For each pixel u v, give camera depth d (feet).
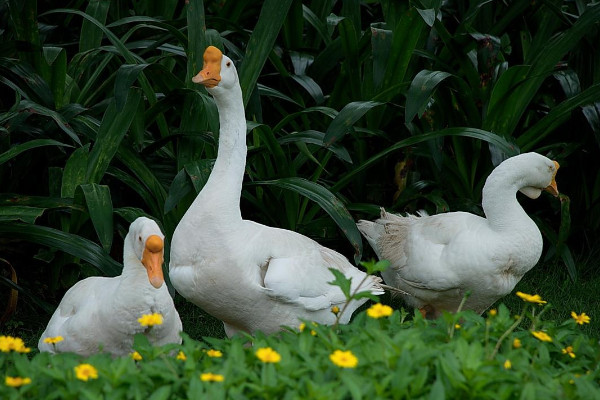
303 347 18.20
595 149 40.06
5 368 19.24
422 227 29.32
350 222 30.42
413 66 38.40
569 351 20.04
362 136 37.24
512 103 35.96
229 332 26.89
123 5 40.37
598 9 35.04
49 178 33.01
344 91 37.29
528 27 41.27
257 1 40.70
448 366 16.44
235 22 38.24
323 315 25.94
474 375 16.47
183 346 18.95
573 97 36.14
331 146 32.91
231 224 24.62
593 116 36.81
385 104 35.35
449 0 41.91
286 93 39.63
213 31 33.09
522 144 37.76
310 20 38.65
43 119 34.63
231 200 24.76
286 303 25.04
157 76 34.14
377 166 39.63
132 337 22.93
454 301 28.91
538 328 21.80
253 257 24.67
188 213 25.03
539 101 42.96
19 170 34.83
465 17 37.83
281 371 16.93
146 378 16.84
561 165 39.34
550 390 16.76
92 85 36.83
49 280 33.94
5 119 30.86
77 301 23.88
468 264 27.43
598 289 37.04
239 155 25.26
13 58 35.68
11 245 35.55
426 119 37.14
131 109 31.35
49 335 24.02
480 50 35.12
